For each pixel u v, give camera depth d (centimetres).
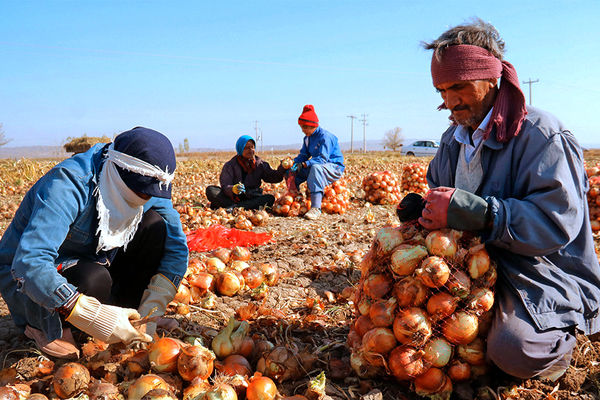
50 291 198
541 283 209
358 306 227
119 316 207
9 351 241
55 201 206
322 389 195
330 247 493
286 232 575
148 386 182
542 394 209
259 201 697
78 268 227
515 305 206
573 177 205
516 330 199
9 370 209
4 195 1055
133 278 274
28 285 196
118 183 216
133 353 212
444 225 202
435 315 198
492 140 215
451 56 204
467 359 209
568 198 195
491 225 201
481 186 226
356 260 420
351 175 1473
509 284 210
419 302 200
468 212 197
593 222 519
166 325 260
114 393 186
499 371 219
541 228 195
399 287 202
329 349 248
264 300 329
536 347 199
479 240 202
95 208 221
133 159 210
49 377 206
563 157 201
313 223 645
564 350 205
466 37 205
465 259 201
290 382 221
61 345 222
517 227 198
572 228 197
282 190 996
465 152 235
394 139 9325
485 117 216
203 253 454
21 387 193
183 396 193
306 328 276
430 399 207
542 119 209
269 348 233
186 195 902
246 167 698
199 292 324
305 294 354
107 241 227
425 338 197
